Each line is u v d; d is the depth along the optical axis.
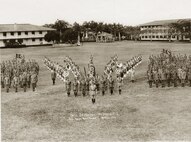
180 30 117.69
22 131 17.44
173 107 21.70
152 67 31.69
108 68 34.41
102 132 16.92
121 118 19.53
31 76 30.02
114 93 27.22
